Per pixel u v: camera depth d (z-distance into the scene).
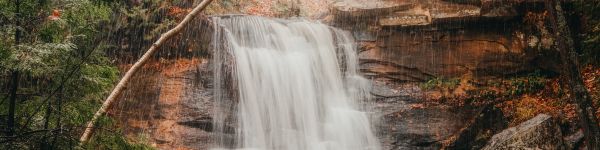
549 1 11.01
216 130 12.10
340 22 15.36
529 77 14.17
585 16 14.04
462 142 13.09
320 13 17.58
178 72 12.67
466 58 14.20
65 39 5.68
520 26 14.08
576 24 14.23
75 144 5.90
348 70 14.39
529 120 12.61
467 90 13.83
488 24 14.05
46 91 5.94
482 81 14.08
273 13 17.77
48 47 5.45
